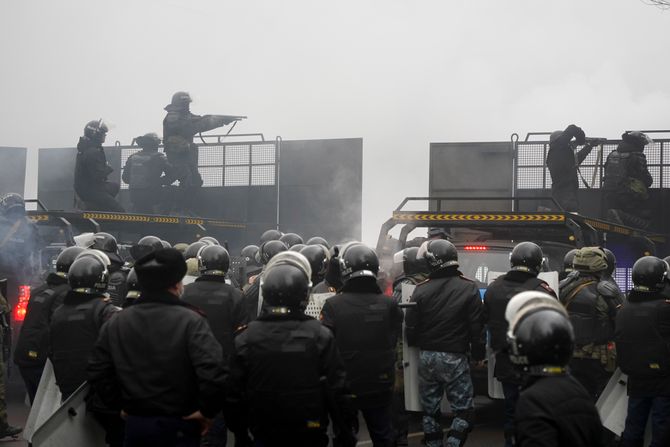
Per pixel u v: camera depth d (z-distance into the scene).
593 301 9.35
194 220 16.97
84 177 17.89
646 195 17.61
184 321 5.38
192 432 5.39
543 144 18.61
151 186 19.73
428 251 8.77
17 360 8.71
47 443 6.58
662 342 7.91
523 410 4.15
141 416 5.32
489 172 18.81
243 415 5.69
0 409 10.00
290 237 10.97
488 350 9.23
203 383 5.27
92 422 6.73
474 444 10.34
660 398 7.93
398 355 9.31
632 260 16.39
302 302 5.67
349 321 7.30
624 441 8.13
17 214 13.50
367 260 7.41
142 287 5.49
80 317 7.23
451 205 18.83
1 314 10.35
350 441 5.81
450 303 8.65
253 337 5.58
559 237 14.42
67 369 7.23
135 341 5.36
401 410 9.33
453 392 8.70
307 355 5.57
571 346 4.23
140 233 17.11
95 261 7.36
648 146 18.14
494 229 14.54
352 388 7.29
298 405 5.54
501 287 8.72
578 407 4.14
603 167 18.39
